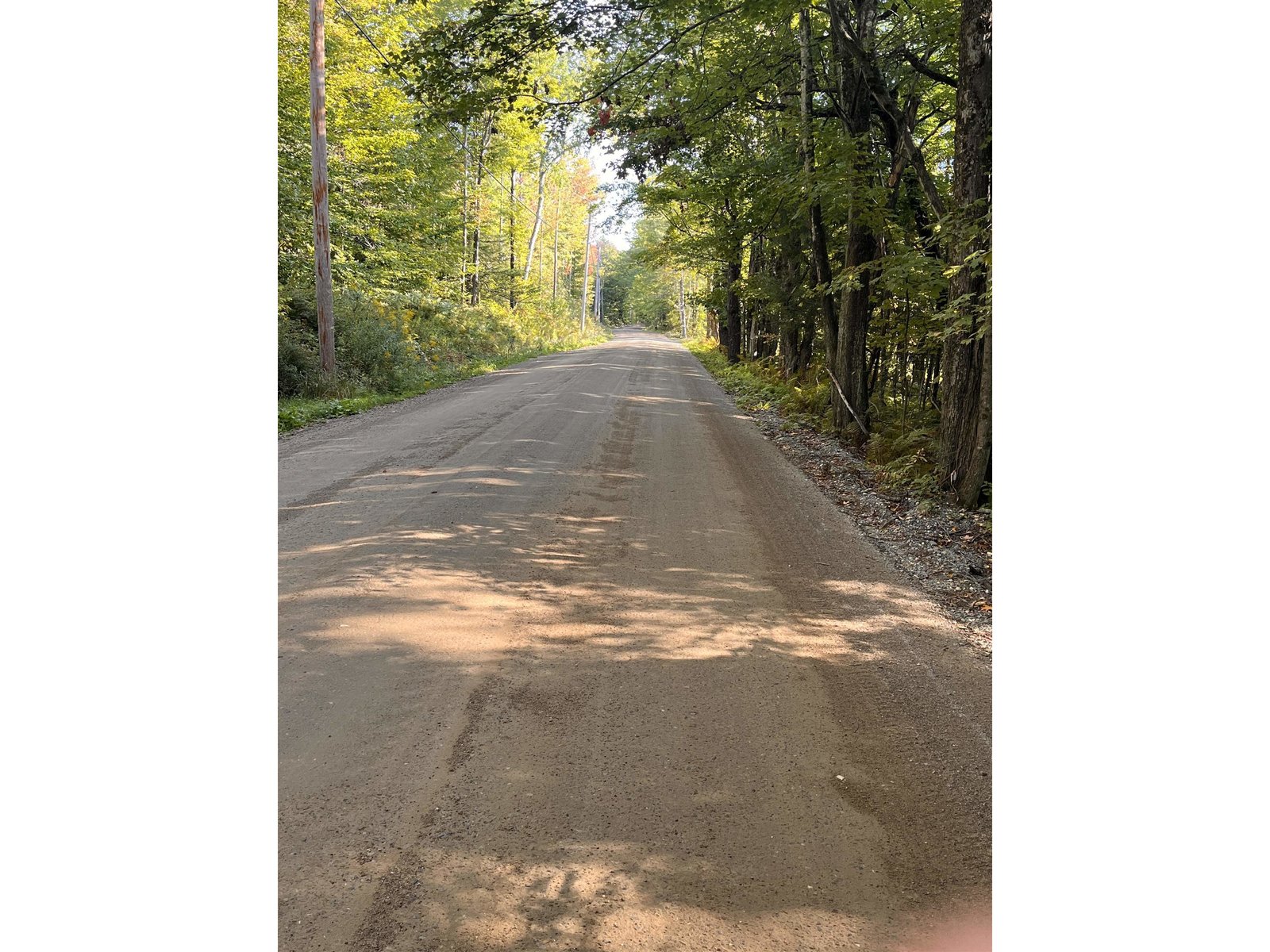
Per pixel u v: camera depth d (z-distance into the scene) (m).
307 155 18.27
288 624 3.87
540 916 2.07
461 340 23.89
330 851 2.28
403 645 3.70
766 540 5.82
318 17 13.26
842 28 9.92
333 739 2.87
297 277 17.61
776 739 3.00
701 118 13.22
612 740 2.95
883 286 10.18
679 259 21.61
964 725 3.16
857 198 10.05
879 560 5.48
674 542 5.65
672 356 33.50
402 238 24.53
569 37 9.23
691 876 2.25
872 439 10.28
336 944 1.94
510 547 5.31
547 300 46.16
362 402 13.17
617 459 8.70
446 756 2.80
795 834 2.44
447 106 9.32
